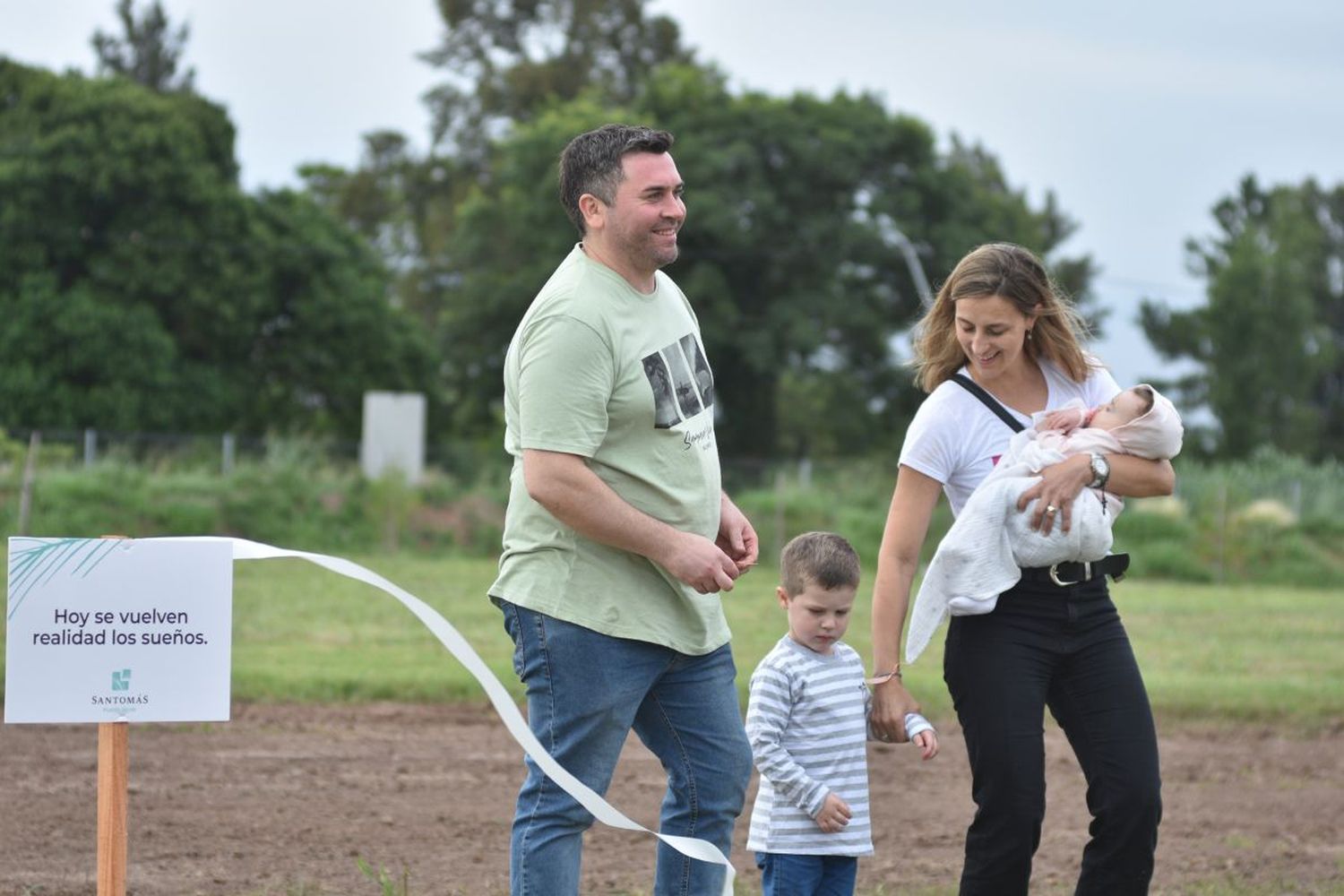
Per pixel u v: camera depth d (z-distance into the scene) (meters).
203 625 9.01
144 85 120.38
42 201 84.75
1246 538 60.53
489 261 103.50
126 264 85.69
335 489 58.59
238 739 19.28
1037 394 10.67
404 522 57.56
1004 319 10.20
